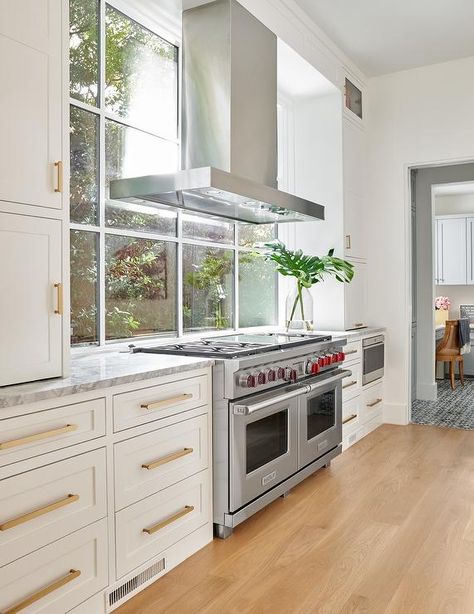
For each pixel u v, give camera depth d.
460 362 6.83
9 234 1.76
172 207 3.01
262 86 3.13
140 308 3.05
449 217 8.15
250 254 4.16
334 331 4.30
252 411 2.47
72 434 1.78
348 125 4.49
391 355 4.82
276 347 2.87
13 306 1.77
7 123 1.75
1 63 1.74
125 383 1.99
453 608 1.96
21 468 1.61
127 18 2.96
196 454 2.39
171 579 2.17
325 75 4.03
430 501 2.98
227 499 2.48
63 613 1.75
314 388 3.13
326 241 4.42
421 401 5.88
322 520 2.73
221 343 3.01
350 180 4.52
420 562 2.29
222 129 2.88
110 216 2.85
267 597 2.04
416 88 4.67
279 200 3.01
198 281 3.55
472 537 2.53
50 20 1.90
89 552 1.85
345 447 4.00
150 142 3.12
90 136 2.73
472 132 4.48
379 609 1.95
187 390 2.33
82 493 1.82
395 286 4.79
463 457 3.79
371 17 3.80
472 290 8.21
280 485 2.88
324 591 2.07
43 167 1.87
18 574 1.60
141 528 2.08
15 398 1.57
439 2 3.62
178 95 3.34
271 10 3.31
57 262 1.92
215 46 2.92
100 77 2.78
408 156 4.72
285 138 4.46
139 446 2.07
